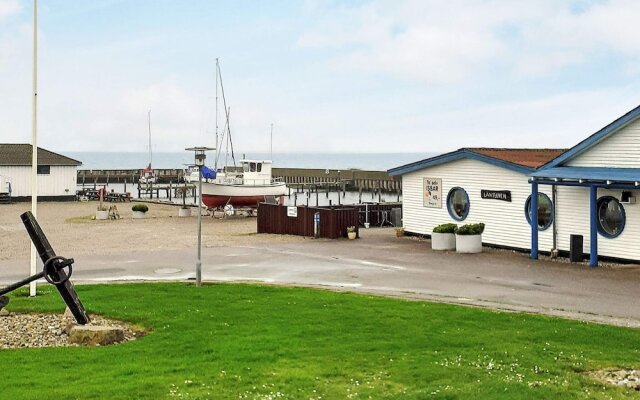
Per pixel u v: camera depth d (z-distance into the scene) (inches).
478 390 394.6
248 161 2213.3
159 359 465.7
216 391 398.0
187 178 2593.5
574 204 1029.8
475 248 1101.7
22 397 380.5
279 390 402.3
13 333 555.8
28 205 2336.4
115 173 4197.8
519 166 1095.6
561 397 386.0
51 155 2591.0
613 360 467.2
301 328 556.4
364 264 984.9
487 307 676.1
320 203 2741.1
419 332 544.1
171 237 1376.7
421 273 901.8
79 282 837.2
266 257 1063.6
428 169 1291.8
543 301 711.7
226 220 1833.2
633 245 959.6
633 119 952.3
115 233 1460.4
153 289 756.6
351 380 421.1
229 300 684.7
